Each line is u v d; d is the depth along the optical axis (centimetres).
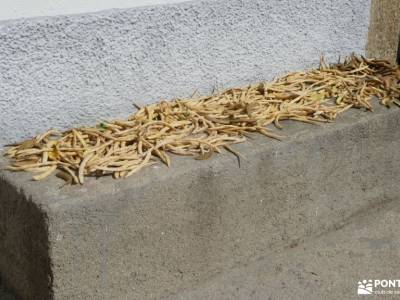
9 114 265
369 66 366
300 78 341
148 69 293
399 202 336
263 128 288
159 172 256
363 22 376
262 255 289
